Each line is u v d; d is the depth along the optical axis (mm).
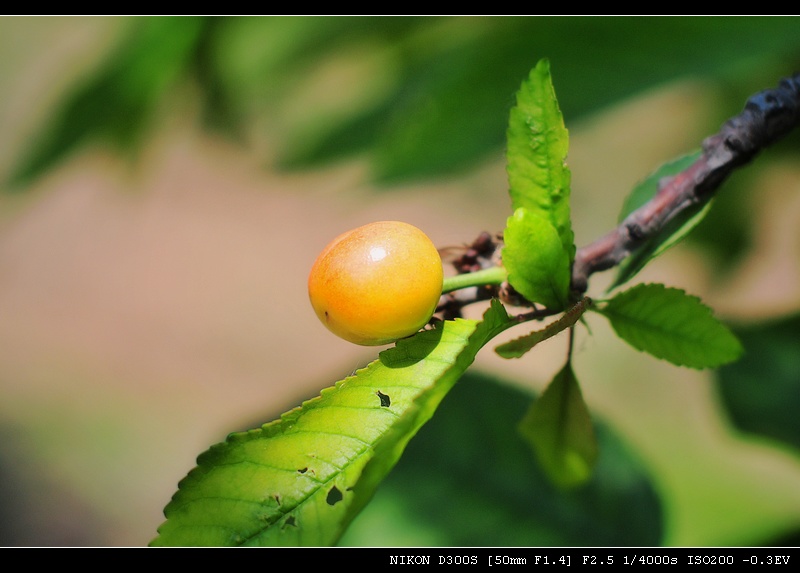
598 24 387
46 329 1438
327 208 1603
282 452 318
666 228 341
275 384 1305
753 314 412
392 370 320
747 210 450
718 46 379
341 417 319
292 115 489
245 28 461
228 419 1219
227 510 316
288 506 316
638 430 885
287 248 1563
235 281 1519
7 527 1023
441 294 327
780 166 443
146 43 447
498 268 332
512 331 656
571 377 339
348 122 457
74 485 1106
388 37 459
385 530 383
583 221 960
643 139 689
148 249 1607
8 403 1261
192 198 1644
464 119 390
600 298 338
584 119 382
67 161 466
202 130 495
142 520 1056
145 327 1446
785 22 378
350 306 323
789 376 404
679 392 938
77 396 1280
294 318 1444
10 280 1566
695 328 334
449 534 383
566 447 346
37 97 1136
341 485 316
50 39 1201
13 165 477
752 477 563
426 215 1316
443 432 394
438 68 414
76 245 1628
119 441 1189
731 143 338
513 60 390
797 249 677
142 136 476
